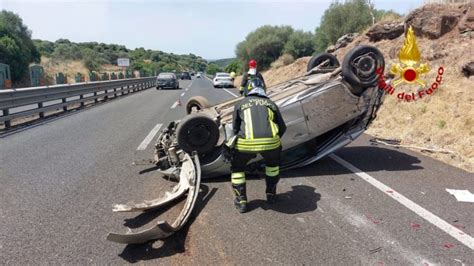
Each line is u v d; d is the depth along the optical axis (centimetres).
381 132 830
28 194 477
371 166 588
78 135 871
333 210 421
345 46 1822
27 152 705
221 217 407
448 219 394
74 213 418
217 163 517
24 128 978
